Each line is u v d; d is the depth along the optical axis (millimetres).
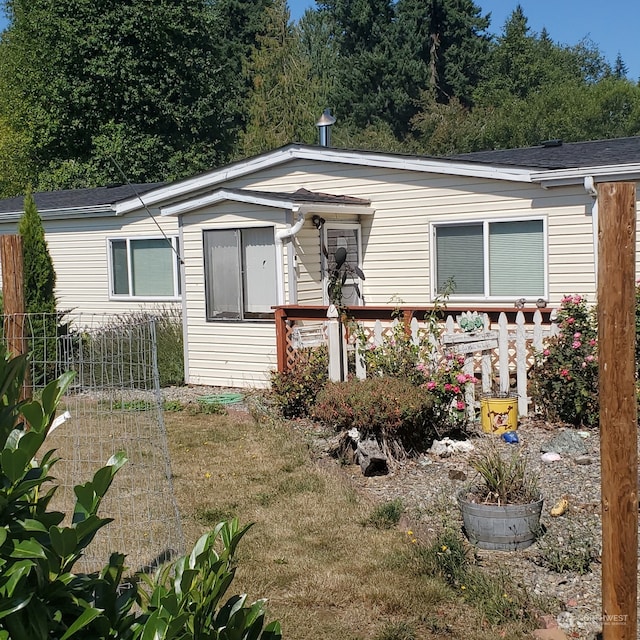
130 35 28062
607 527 3320
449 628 4035
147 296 14977
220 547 5113
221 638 2320
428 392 7191
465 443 7316
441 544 4887
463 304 11297
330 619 4164
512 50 43375
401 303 11555
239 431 8367
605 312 3229
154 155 28688
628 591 3305
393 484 6430
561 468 6586
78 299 16047
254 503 5992
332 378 8711
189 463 7129
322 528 5438
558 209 10414
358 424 6730
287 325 9852
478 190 11031
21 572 1932
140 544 5152
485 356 8539
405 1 41812
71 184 28391
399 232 11781
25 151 29172
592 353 7895
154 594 2391
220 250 11531
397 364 7773
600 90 39500
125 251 15219
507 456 7008
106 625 2201
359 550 5023
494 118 38938
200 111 29844
